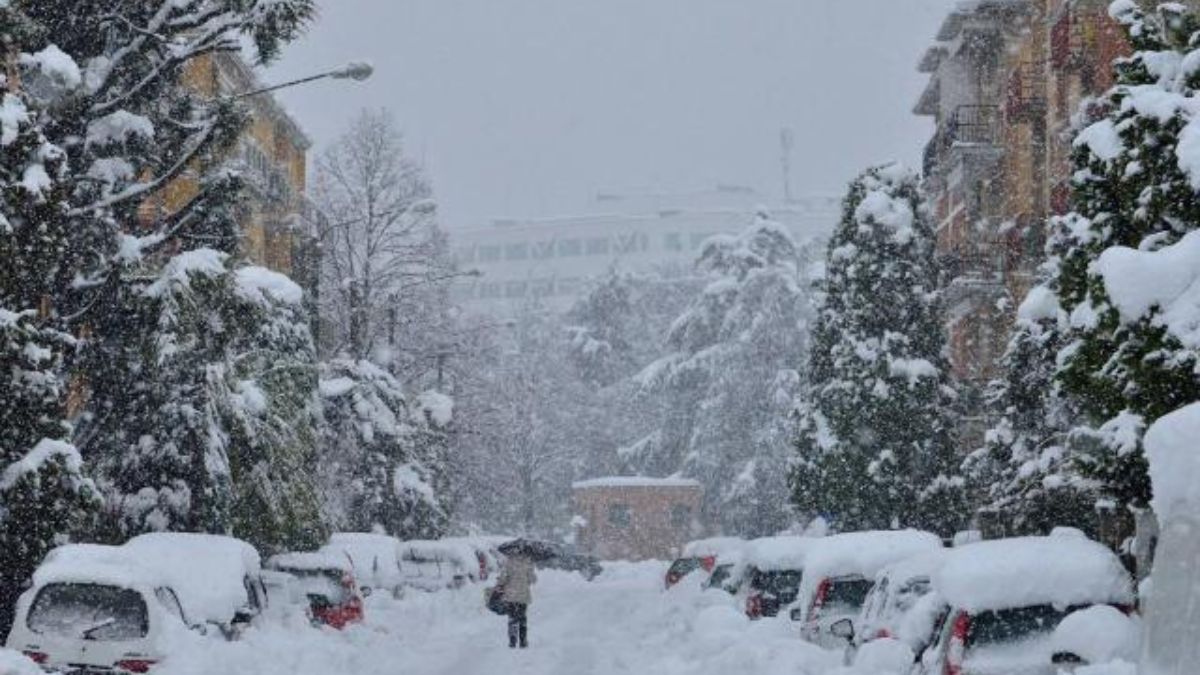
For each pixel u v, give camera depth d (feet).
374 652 94.38
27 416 78.43
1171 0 107.76
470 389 260.01
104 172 101.45
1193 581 26.20
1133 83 59.21
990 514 125.90
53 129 98.22
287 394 117.19
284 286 119.75
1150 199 54.85
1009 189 178.50
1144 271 51.08
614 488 326.03
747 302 305.53
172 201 148.15
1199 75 56.65
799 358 299.99
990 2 179.93
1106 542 97.40
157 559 79.51
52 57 89.45
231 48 102.17
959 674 46.78
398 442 199.11
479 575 185.88
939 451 152.97
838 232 157.58
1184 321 50.60
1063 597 48.14
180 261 98.53
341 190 228.43
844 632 65.21
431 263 221.66
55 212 79.87
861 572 79.56
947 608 51.47
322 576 107.24
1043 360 104.12
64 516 78.69
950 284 174.29
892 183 156.97
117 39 102.68
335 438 189.78
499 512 343.46
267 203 213.25
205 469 106.01
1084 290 59.31
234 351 112.78
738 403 299.79
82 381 105.40
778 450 290.35
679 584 150.51
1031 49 171.94
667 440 326.85
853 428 153.07
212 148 103.50
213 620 77.66
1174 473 27.81
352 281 198.39
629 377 427.33
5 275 77.15
